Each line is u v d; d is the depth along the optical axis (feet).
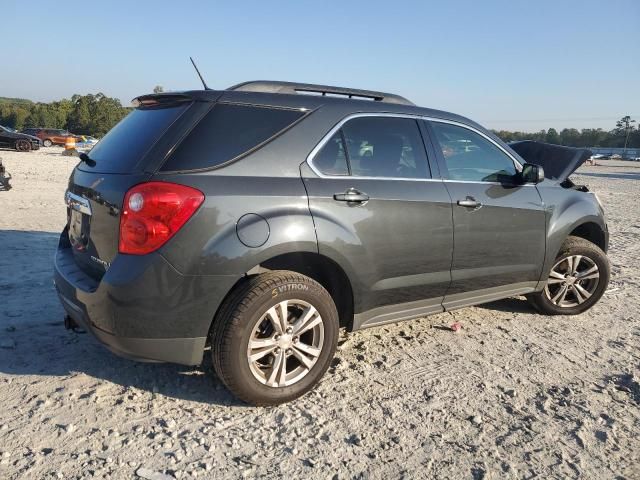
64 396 10.49
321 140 11.07
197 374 11.69
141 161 9.75
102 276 9.90
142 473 8.42
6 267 18.37
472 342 14.16
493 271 13.82
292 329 10.41
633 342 14.64
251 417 10.16
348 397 11.03
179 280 9.40
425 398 11.12
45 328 13.51
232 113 10.39
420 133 12.84
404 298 12.26
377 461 9.01
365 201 11.21
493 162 14.21
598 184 87.86
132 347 9.60
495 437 9.83
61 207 32.09
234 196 9.75
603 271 16.40
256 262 9.83
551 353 13.65
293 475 8.57
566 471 8.95
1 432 9.23
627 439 9.94
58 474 8.27
